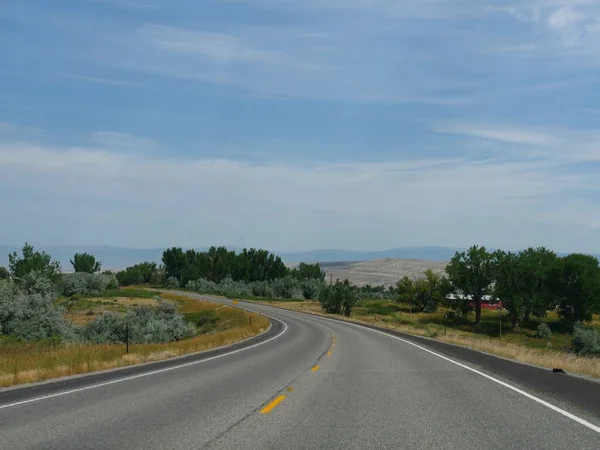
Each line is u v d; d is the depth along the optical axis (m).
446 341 34.38
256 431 8.22
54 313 37.47
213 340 33.81
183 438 7.75
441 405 10.51
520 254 105.19
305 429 8.34
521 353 23.17
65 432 8.17
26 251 76.38
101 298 102.56
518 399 11.17
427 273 123.62
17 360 19.52
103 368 18.80
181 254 166.00
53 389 13.11
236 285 144.25
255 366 18.91
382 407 10.32
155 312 65.00
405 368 17.89
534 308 97.81
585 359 20.25
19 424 8.78
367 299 149.00
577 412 9.67
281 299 131.25
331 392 12.37
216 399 11.38
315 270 160.12
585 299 97.19
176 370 17.67
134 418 9.27
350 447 7.21
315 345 30.67
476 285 103.12
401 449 7.10
